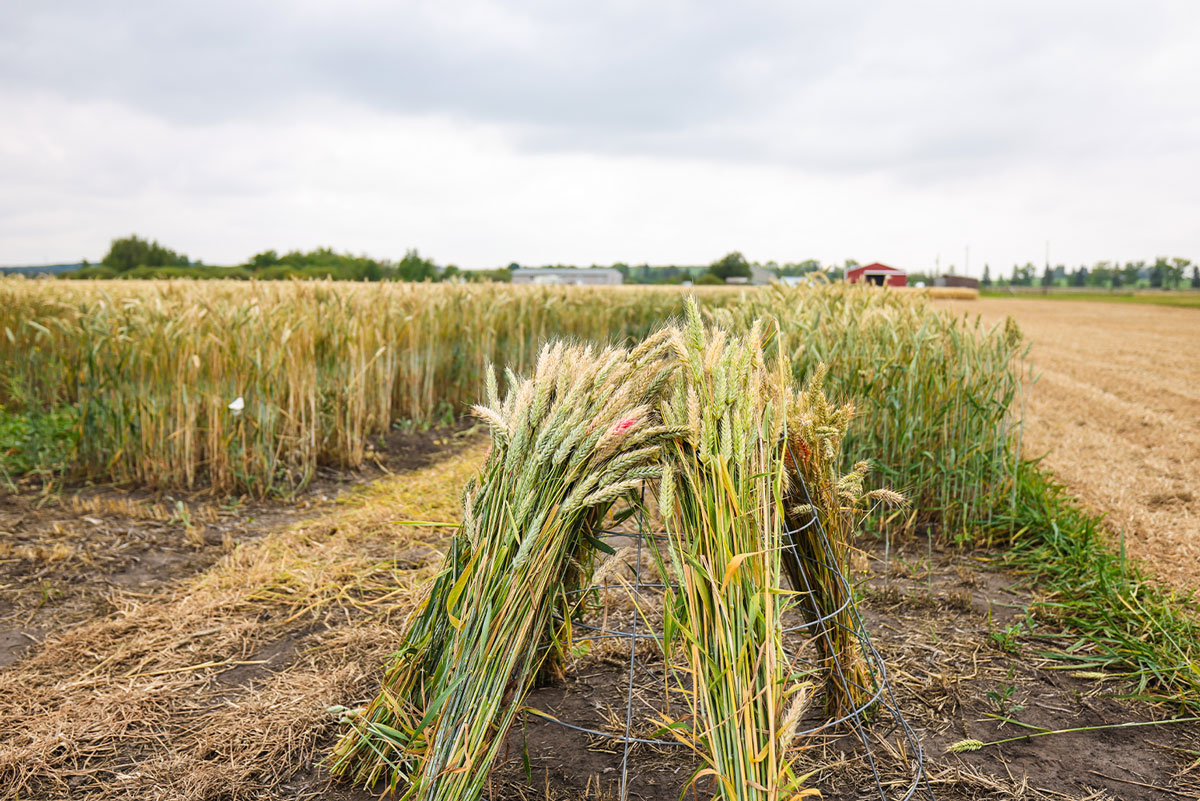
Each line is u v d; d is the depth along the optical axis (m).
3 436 6.53
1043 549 4.71
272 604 4.01
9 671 3.29
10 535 4.96
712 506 2.09
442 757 2.07
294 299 8.13
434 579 2.50
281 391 6.42
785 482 2.38
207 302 6.50
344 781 2.57
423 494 6.09
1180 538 4.95
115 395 6.28
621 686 3.22
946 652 3.56
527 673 2.26
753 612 1.95
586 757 2.73
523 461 2.24
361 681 3.20
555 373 2.31
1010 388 5.39
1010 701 3.14
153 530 5.17
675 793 2.52
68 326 7.28
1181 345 19.39
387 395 8.17
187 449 6.04
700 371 2.21
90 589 4.19
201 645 3.55
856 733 2.85
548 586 2.26
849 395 5.41
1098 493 6.08
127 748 2.76
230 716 2.93
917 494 5.23
